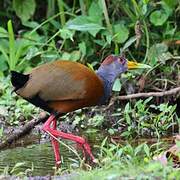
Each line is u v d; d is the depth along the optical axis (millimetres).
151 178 8352
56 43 15469
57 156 10969
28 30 15938
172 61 14461
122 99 13953
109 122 13711
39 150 11906
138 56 14789
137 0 15250
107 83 11875
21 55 14938
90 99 11508
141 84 14148
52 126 11898
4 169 10172
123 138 12766
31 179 9180
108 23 14523
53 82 11211
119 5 15078
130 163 9055
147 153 9812
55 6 16109
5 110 13688
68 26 14414
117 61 12047
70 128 13484
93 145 12203
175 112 13781
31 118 13586
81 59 14617
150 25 14961
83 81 11312
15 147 12289
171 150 9773
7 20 16516
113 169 8961
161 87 14305
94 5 14883
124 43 14766
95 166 10391
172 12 14875
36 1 16703
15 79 11125
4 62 15000
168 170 8570
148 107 13719
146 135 12914
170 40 14562
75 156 11328
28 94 11203
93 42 15031
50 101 11312
